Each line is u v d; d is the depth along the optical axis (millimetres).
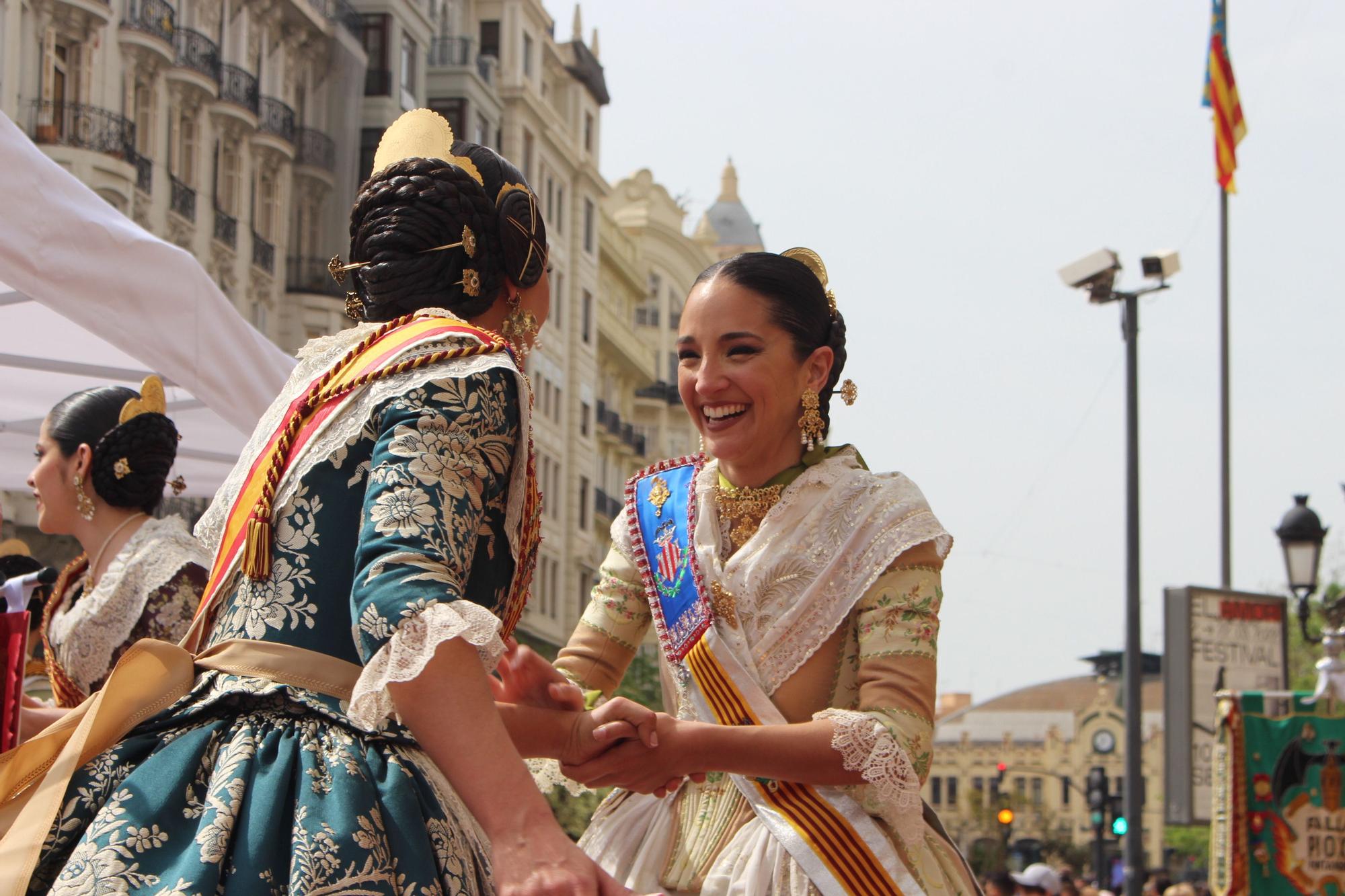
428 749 1791
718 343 3033
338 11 33688
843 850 2771
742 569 2971
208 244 28969
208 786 1842
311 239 33125
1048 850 75000
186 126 28562
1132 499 14383
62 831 1811
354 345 2113
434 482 1905
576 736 2443
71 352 5609
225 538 2059
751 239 82062
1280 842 8031
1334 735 8094
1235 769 8062
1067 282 14555
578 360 47250
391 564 1829
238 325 4750
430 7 40125
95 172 24688
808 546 2949
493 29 43188
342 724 1923
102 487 3998
